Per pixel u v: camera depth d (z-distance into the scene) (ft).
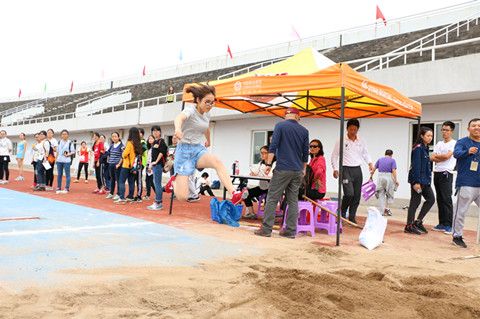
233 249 15.58
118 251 14.28
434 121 41.22
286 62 24.44
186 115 12.87
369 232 18.52
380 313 9.12
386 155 32.76
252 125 58.90
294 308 9.11
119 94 115.85
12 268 11.52
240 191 26.76
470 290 11.31
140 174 31.32
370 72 42.65
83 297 9.29
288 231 19.54
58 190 35.94
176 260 13.38
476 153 19.39
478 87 35.29
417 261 15.21
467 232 25.79
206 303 9.12
